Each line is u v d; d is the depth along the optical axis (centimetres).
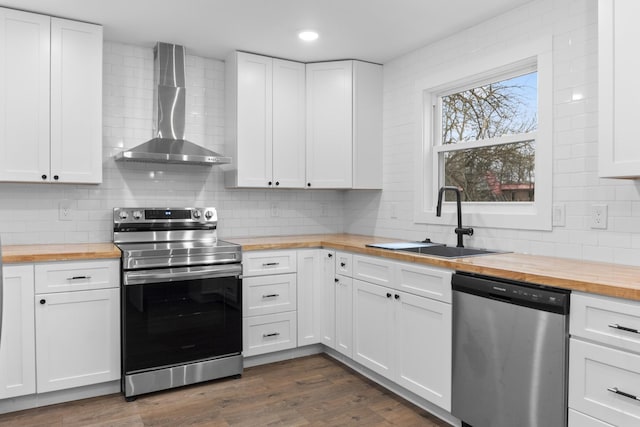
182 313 283
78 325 260
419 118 338
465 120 321
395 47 336
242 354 307
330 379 299
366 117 368
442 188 291
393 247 298
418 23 292
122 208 318
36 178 276
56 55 281
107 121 326
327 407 258
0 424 235
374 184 373
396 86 362
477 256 250
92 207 322
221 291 297
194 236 344
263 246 318
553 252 247
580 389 172
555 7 246
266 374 308
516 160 283
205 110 363
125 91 332
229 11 276
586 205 232
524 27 263
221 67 369
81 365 261
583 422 171
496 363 204
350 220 417
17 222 299
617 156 190
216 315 295
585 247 232
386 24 294
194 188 360
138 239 323
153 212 327
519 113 283
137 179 338
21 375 247
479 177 309
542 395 184
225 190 373
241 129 346
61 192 312
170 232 335
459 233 291
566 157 241
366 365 293
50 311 253
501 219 276
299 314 335
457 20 287
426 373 244
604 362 165
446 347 232
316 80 370
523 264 218
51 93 279
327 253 336
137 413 250
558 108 245
